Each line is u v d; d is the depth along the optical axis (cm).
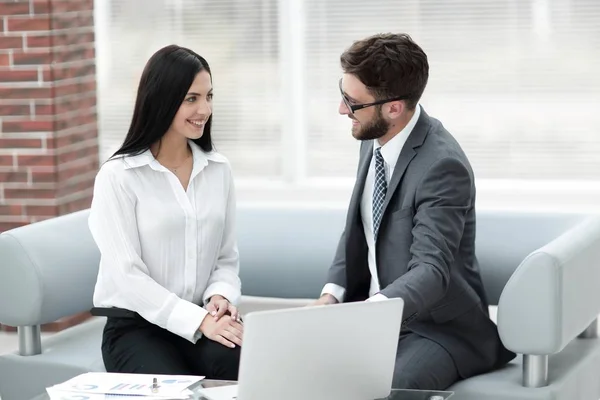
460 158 427
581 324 441
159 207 439
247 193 732
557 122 685
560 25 677
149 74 436
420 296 397
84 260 505
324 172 727
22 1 646
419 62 422
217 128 739
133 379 368
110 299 441
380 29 704
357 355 341
